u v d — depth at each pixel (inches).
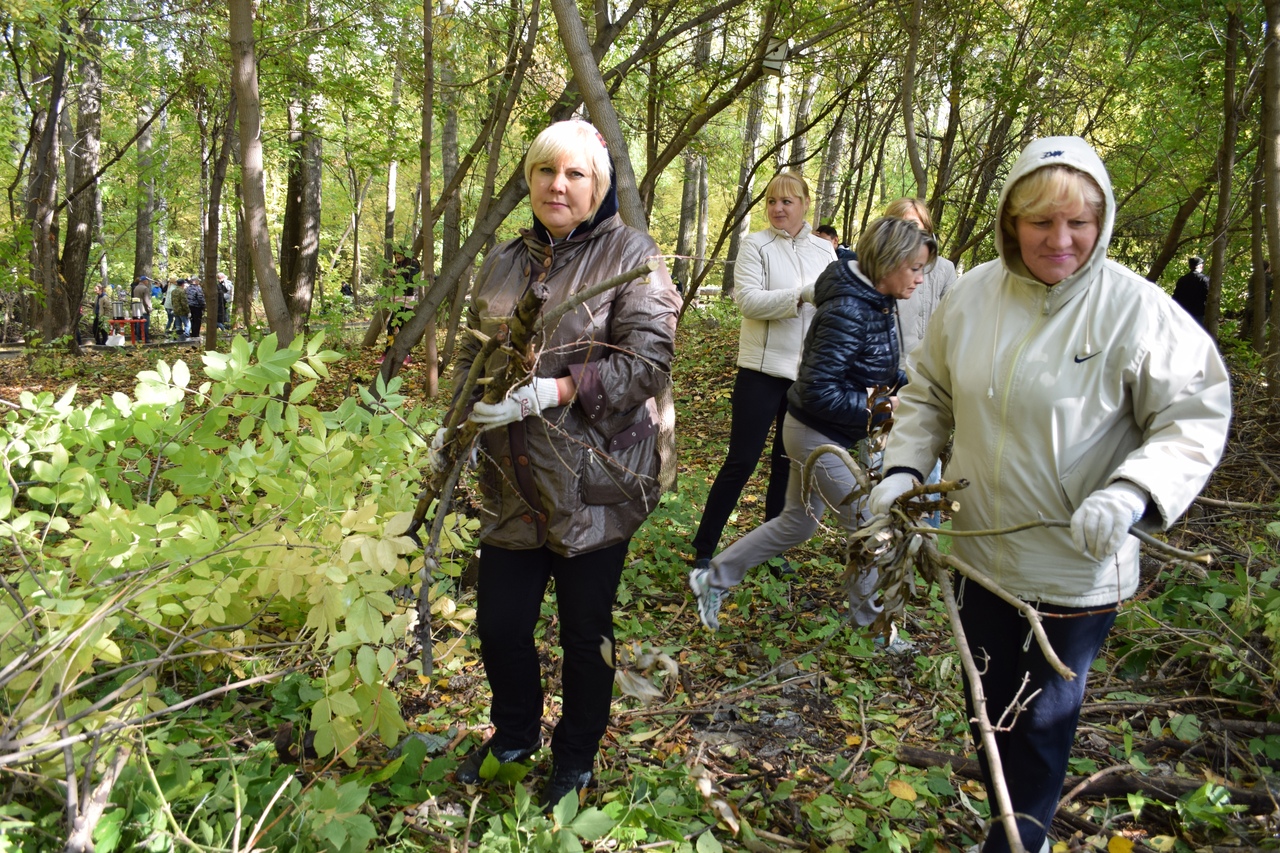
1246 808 97.6
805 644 148.2
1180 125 402.3
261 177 222.4
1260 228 336.5
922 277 137.3
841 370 135.5
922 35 354.3
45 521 114.7
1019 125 444.5
